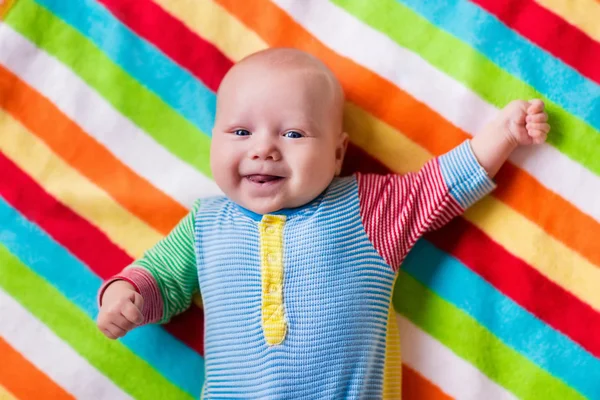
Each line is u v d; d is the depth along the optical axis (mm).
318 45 1089
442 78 1042
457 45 1042
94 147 1111
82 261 1097
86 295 1090
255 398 903
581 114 992
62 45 1121
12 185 1106
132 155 1110
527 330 997
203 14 1113
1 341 1081
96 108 1113
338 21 1088
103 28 1119
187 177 1101
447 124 1034
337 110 965
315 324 899
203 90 1107
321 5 1096
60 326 1086
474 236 1019
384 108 1056
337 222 936
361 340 914
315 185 924
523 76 1015
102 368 1076
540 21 1023
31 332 1085
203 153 1103
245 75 937
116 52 1113
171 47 1112
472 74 1028
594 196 987
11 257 1097
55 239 1100
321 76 945
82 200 1103
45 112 1115
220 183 943
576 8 1021
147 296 975
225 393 931
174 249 1013
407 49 1060
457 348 1014
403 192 962
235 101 927
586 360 980
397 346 1009
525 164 1002
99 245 1099
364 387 916
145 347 1081
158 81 1114
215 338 955
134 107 1113
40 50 1122
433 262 1033
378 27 1071
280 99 914
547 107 1003
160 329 1085
